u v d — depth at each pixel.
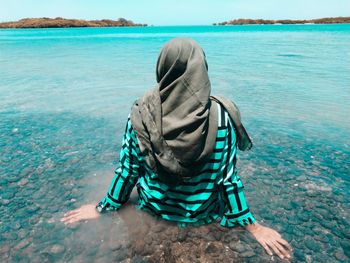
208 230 2.26
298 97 6.46
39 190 2.95
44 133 4.44
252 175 3.20
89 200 2.78
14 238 2.29
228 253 2.08
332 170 3.30
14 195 2.87
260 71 10.23
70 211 2.58
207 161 1.82
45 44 26.44
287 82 8.20
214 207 2.20
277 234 2.24
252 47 21.44
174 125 1.60
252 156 3.66
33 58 14.83
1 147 3.93
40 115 5.30
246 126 4.67
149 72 10.16
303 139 4.17
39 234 2.32
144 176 2.10
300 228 2.38
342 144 4.00
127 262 2.04
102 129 4.59
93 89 7.43
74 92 7.10
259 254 2.08
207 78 1.59
